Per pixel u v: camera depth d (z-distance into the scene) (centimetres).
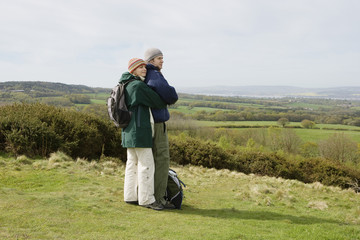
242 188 746
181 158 1487
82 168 668
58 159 698
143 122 396
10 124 775
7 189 402
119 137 1095
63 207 346
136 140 394
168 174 439
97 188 488
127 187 419
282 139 4209
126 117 391
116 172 707
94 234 271
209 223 353
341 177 1609
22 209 316
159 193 423
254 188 698
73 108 1147
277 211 488
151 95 396
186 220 359
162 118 417
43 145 778
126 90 396
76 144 867
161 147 423
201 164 1499
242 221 385
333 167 1681
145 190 405
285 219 422
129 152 422
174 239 279
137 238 273
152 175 412
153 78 403
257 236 312
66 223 293
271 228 362
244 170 1631
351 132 5297
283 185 946
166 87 402
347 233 366
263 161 1681
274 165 1677
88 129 957
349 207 601
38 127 796
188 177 928
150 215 370
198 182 823
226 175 1114
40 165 628
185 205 477
